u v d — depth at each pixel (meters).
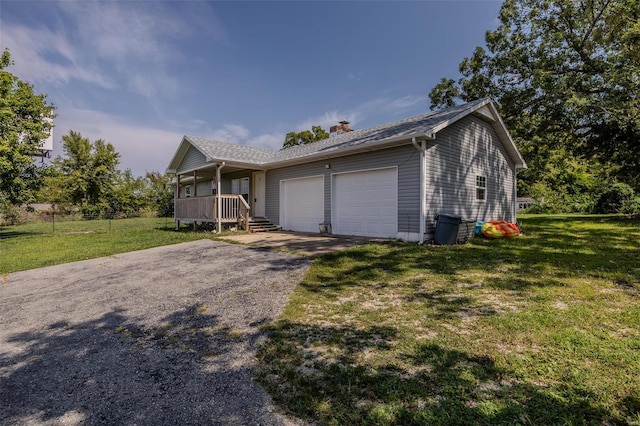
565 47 15.88
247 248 8.79
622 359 2.55
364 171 10.38
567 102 13.02
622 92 13.25
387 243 8.59
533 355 2.67
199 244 9.98
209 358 2.99
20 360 3.17
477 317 3.53
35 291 5.82
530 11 16.67
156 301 4.78
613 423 1.89
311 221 12.20
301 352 2.95
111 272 6.90
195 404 2.31
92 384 2.66
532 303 3.89
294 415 2.11
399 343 3.00
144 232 14.11
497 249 7.63
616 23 11.95
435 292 4.50
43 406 2.39
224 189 17.34
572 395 2.14
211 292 5.04
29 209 17.00
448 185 9.86
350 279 5.31
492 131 12.33
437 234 8.76
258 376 2.61
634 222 13.88
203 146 13.38
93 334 3.73
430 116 11.27
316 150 12.38
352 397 2.24
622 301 3.89
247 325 3.69
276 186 13.77
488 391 2.23
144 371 2.83
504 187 13.10
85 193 29.08
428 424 1.93
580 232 10.98
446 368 2.53
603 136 15.20
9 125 14.30
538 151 18.34
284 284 5.23
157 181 33.88
